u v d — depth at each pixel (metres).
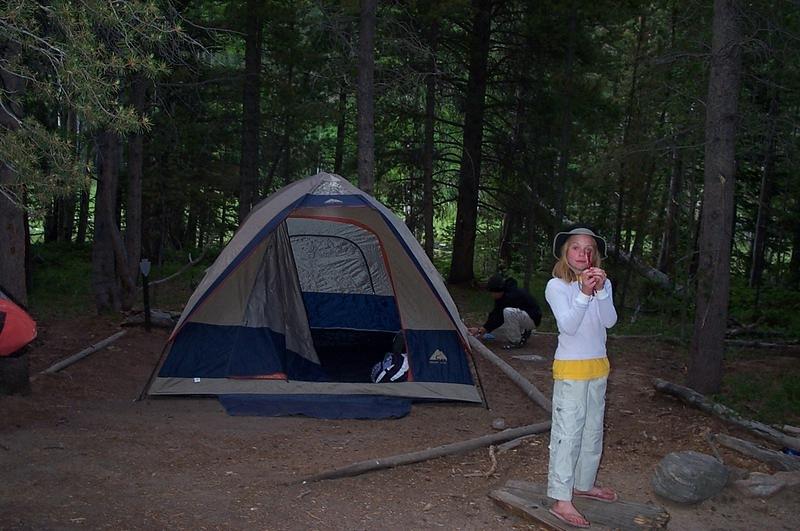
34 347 9.97
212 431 6.86
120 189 19.50
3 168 6.86
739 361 11.30
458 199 20.53
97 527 4.40
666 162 14.84
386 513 4.98
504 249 23.98
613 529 4.65
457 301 18.06
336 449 6.47
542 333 12.67
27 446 5.89
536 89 17.80
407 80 15.61
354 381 8.80
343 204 8.52
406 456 6.09
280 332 8.68
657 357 11.22
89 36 4.96
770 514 5.30
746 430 7.26
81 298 16.02
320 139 26.66
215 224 23.14
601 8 15.77
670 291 16.42
